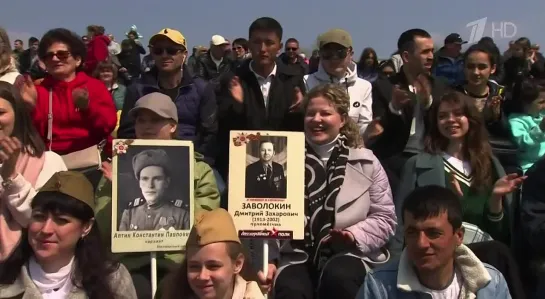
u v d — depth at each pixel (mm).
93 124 5605
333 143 4879
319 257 4695
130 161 4207
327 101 4820
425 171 5043
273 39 6230
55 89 5570
